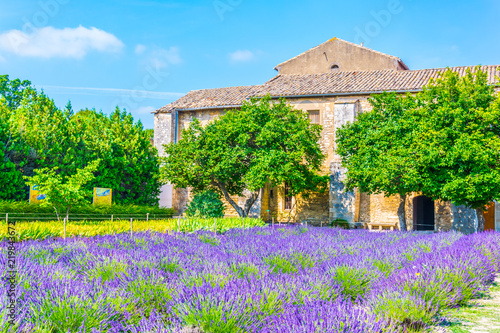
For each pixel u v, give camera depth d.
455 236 15.22
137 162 30.53
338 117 27.25
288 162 23.34
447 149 18.44
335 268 7.22
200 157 24.84
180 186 25.72
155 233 13.54
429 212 30.12
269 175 22.95
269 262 8.18
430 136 18.80
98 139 28.91
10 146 23.39
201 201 24.53
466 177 17.75
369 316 4.54
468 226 22.89
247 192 28.80
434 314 5.96
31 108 27.19
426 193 20.02
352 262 7.80
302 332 4.07
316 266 8.05
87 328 4.46
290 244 10.34
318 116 28.56
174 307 5.08
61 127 26.58
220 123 25.61
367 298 6.20
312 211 28.64
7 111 25.44
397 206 26.66
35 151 24.73
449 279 6.84
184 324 4.69
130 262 7.14
